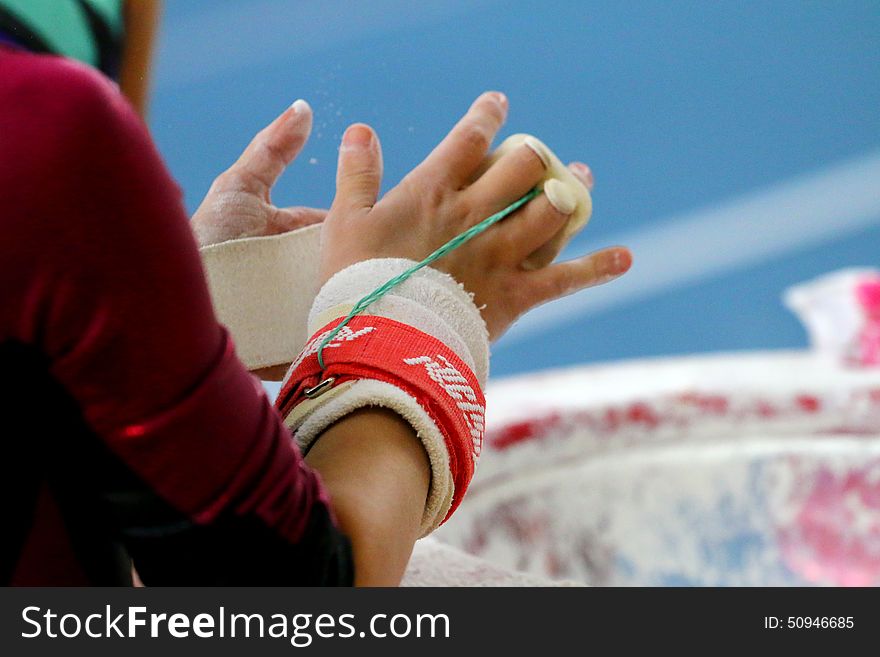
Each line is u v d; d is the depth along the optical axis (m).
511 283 2.87
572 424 6.14
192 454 1.61
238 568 1.73
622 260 3.04
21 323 1.50
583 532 6.01
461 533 5.60
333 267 2.68
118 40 1.78
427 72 24.55
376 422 2.20
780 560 6.16
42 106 1.45
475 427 2.36
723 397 6.32
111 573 1.85
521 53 25.56
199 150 4.39
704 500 6.22
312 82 3.46
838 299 7.03
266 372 3.16
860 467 6.20
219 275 3.00
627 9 25.72
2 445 1.63
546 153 2.95
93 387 1.55
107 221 1.47
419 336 2.36
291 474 1.76
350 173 2.87
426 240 2.77
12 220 1.43
